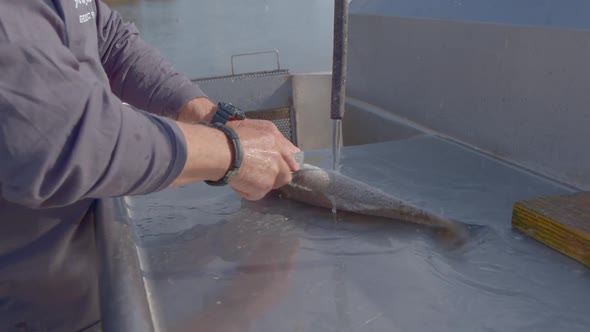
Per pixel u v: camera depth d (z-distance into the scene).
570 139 1.47
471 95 1.80
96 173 0.78
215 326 0.95
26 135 0.72
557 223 1.15
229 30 7.97
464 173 1.63
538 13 1.53
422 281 1.07
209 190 1.62
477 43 1.73
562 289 1.03
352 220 1.38
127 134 0.80
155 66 1.49
